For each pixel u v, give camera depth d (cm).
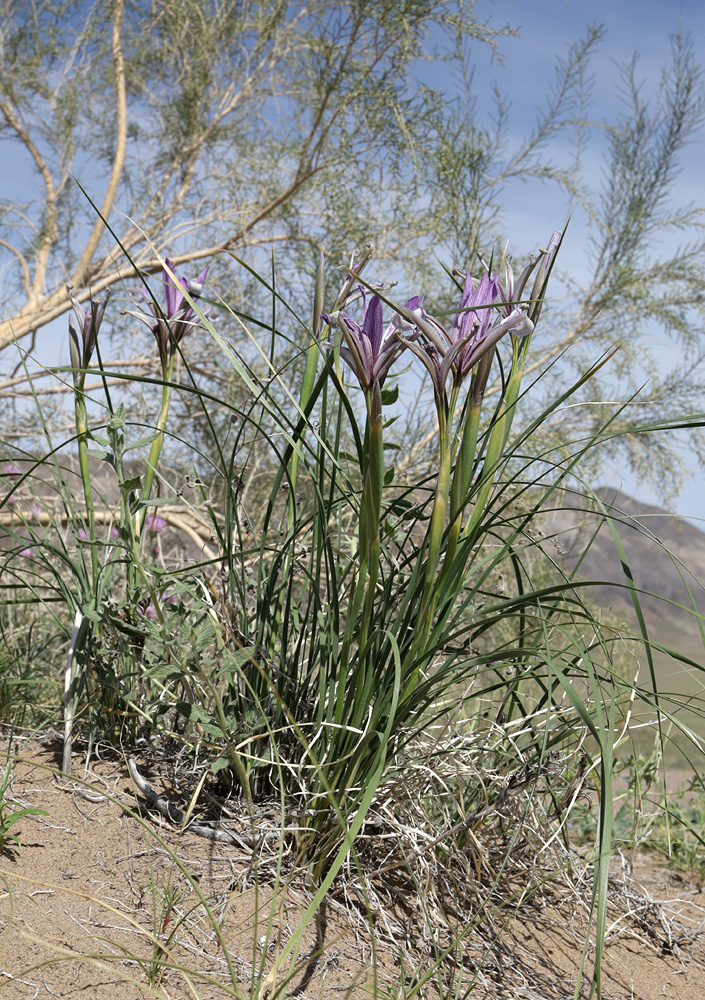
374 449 131
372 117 457
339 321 125
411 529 172
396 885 158
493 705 211
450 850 163
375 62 456
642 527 147
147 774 175
